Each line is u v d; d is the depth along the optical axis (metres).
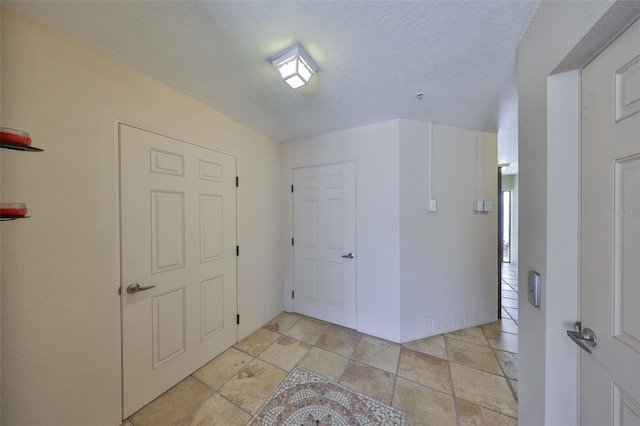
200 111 1.84
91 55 1.23
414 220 2.23
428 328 2.30
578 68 0.89
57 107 1.12
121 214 1.37
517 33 1.13
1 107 0.97
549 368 0.93
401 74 1.48
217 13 1.02
